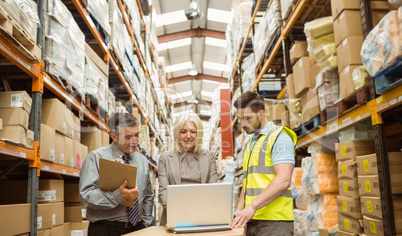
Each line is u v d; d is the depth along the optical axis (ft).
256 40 18.15
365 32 8.14
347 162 8.78
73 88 9.42
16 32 6.55
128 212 7.85
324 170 9.91
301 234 10.94
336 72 9.95
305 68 11.46
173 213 5.97
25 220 6.89
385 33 6.75
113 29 13.16
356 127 9.03
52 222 8.17
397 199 7.20
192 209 6.00
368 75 7.87
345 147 8.97
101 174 6.48
